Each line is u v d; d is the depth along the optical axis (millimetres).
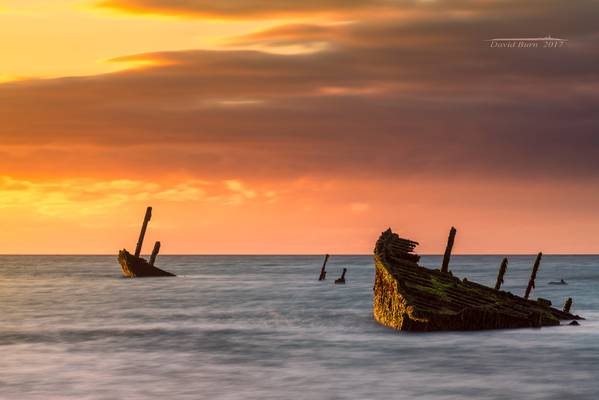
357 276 146250
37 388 32562
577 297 84875
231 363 37938
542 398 30266
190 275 151500
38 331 51219
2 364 38094
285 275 151000
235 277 139500
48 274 152875
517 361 36906
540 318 45125
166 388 32375
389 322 47062
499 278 52469
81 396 31078
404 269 49906
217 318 59594
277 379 33906
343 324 53031
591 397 30453
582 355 38219
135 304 73625
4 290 95625
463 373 34656
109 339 47125
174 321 57531
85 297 82938
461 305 44812
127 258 120312
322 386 32469
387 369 35625
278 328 51906
